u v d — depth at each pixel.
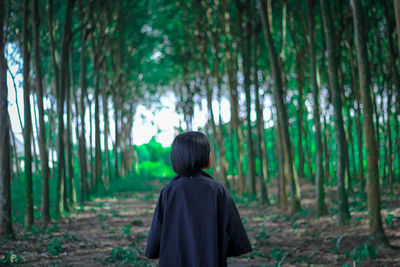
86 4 11.82
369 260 4.49
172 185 1.97
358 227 6.11
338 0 10.68
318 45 13.34
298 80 13.49
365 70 4.87
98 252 5.50
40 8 9.45
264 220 8.19
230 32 14.06
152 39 19.05
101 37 14.38
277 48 14.90
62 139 8.72
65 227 7.37
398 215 6.56
